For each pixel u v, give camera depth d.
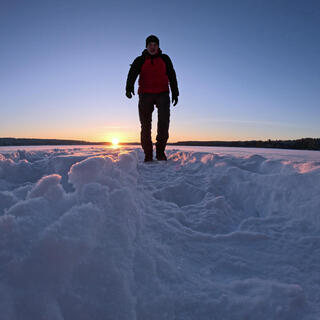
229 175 1.95
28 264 0.56
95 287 0.61
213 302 0.70
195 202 1.71
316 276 0.87
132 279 0.68
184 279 0.78
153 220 1.15
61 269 0.59
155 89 2.99
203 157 2.65
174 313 0.65
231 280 0.83
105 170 1.20
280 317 0.66
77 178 1.04
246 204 1.63
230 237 1.12
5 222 0.63
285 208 1.41
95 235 0.70
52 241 0.60
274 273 0.88
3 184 1.69
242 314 0.66
